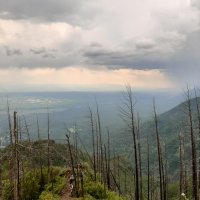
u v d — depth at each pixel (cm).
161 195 5859
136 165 5278
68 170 6194
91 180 5769
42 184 6012
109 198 5259
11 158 4541
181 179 5572
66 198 5250
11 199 5159
